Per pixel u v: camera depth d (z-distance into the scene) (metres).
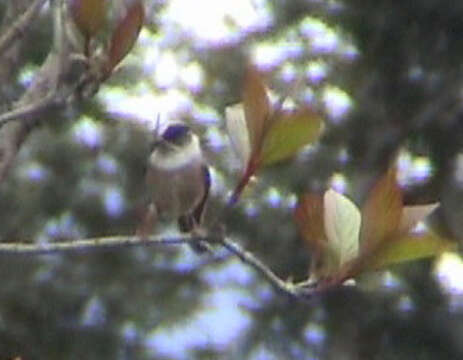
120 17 4.87
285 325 16.00
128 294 16.11
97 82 4.66
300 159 15.37
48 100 4.71
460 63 15.96
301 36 15.93
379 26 15.87
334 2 15.95
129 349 16.00
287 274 15.27
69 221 15.71
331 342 15.86
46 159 15.58
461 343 15.65
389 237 4.34
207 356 16.05
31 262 15.77
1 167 5.08
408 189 15.91
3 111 5.13
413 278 15.48
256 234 15.23
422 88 16.14
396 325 15.66
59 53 4.72
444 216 15.44
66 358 15.91
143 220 4.94
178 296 16.20
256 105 4.29
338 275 4.49
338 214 4.51
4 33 5.20
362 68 16.03
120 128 15.58
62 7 4.77
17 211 15.52
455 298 15.59
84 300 15.98
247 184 4.56
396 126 16.08
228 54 15.80
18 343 15.72
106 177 15.66
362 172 15.94
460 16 15.55
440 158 16.17
